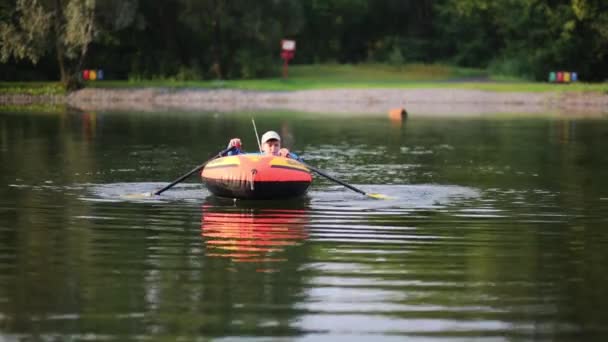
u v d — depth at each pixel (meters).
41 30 154.62
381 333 23.88
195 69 185.38
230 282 28.98
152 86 168.75
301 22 194.25
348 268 31.03
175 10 189.12
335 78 193.62
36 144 79.31
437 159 68.69
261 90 164.25
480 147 78.88
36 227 38.69
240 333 23.73
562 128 101.69
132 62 189.12
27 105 149.88
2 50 157.62
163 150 74.69
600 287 28.67
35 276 29.75
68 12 153.88
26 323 24.55
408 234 37.47
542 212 43.59
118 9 159.00
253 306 26.23
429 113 130.62
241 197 46.62
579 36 191.12
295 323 24.62
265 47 190.88
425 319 25.09
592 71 199.12
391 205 45.31
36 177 56.06
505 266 31.62
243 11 183.12
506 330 24.19
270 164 46.16
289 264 31.59
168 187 48.75
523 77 193.75
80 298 27.00
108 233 37.38
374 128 100.12
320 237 36.62
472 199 47.69
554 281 29.45
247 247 34.53
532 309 26.12
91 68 189.00
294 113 128.25
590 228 39.34
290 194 46.81
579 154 72.94
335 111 133.75
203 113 127.62
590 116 125.12
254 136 89.19
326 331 23.98
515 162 66.81
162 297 27.17
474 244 35.53
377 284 28.88
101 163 64.38
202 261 32.03
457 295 27.61
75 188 51.00
